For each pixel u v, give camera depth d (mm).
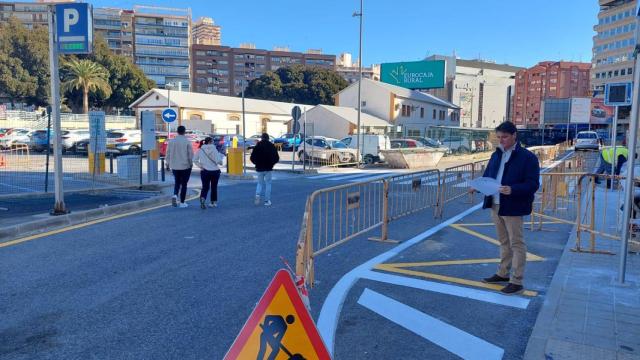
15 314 4723
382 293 5520
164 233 8352
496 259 7043
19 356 3885
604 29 115312
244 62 140625
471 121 126625
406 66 63094
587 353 3936
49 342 4145
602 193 14039
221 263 6543
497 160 5719
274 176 20609
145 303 5055
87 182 15383
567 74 148500
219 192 14461
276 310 3021
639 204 7973
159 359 3875
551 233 9172
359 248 7664
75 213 9328
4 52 60719
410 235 8727
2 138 30750
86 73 61688
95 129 14242
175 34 128375
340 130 46625
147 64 126250
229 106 56125
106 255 6844
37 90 62969
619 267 5719
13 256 6703
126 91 70562
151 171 15828
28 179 15656
